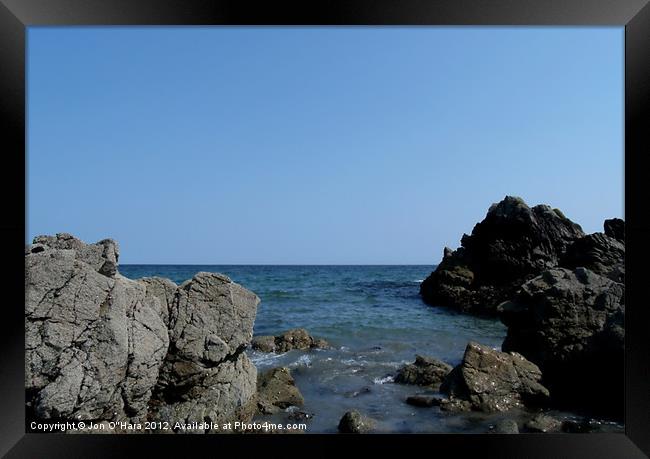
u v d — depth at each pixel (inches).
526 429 284.5
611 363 325.4
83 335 204.2
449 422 295.9
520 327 404.5
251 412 282.5
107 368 204.5
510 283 896.3
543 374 358.6
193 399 249.3
